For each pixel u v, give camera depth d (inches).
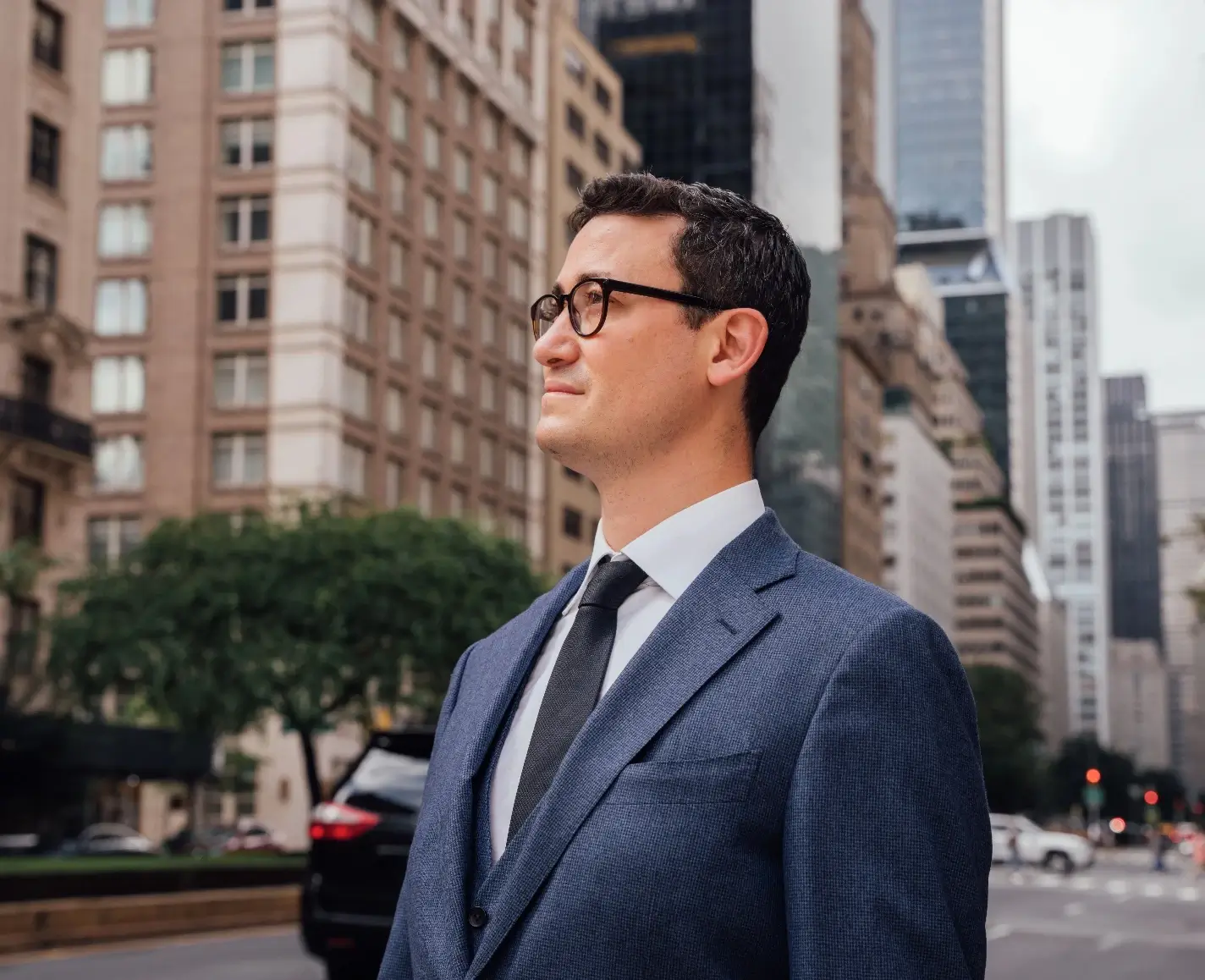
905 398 5526.6
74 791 1637.6
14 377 1443.2
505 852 65.2
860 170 5580.7
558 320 75.7
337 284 2208.4
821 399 4303.6
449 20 2581.2
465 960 64.6
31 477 1475.1
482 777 71.3
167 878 689.6
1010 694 4210.1
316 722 1293.1
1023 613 7135.8
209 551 1268.5
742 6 4146.2
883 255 5689.0
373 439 2289.6
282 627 1247.5
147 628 1210.0
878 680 63.8
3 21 1427.2
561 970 61.5
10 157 1435.8
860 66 5629.9
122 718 1787.6
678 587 70.7
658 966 61.2
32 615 1487.5
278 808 2154.3
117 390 2215.8
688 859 62.1
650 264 73.7
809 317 77.5
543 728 68.9
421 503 2425.0
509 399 2758.4
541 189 2933.1
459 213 2613.2
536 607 78.2
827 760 62.5
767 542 71.7
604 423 73.3
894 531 5477.4
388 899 352.2
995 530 6540.4
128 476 2196.1
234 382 2193.7
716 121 4126.5
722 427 74.4
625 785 63.7
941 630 67.6
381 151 2353.6
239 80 2244.1
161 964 498.3
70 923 585.3
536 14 2952.8
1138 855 4658.0
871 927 60.4
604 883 62.1
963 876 63.2
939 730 64.4
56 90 1504.7
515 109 2827.3
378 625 1283.2
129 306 2228.1
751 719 64.0
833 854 61.5
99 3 1573.6
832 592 67.9
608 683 69.3
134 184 2245.3
